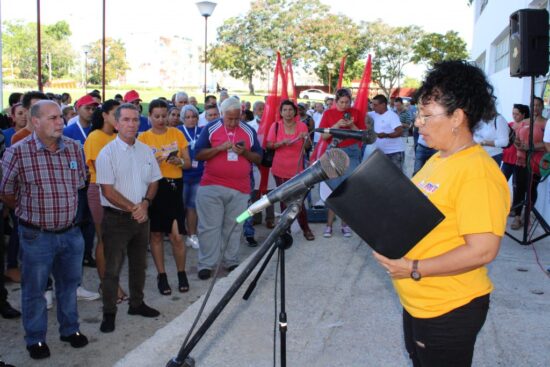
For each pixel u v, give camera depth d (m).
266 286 4.75
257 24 46.34
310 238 6.33
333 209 1.84
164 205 4.90
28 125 5.24
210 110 7.69
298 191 2.12
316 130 3.66
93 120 4.91
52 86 46.59
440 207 1.84
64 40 60.59
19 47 53.69
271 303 4.37
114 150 4.05
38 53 11.03
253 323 3.98
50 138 3.49
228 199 5.43
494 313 4.07
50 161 3.52
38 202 3.50
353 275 5.05
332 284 4.81
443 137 1.88
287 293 4.58
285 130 6.39
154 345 3.61
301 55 45.31
